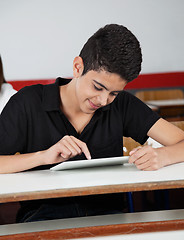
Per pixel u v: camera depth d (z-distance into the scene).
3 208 2.44
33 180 0.97
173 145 1.19
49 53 5.26
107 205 1.25
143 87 5.48
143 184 0.90
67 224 0.92
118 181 0.93
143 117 1.36
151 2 5.40
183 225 0.89
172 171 1.04
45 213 1.15
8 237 0.84
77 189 0.87
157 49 5.50
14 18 5.12
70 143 1.06
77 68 1.10
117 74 1.01
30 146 1.30
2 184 0.94
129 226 0.88
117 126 1.35
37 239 0.85
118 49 0.99
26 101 1.27
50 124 1.27
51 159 1.07
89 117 1.30
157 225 0.89
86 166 1.05
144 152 1.07
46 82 5.25
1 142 1.23
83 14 5.28
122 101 1.38
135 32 5.43
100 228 0.87
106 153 1.33
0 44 5.14
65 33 5.27
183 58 5.55
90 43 1.06
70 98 1.26
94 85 1.04
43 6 5.16
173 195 2.20
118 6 5.35
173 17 5.46
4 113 1.26
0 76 2.04
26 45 5.20
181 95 4.68
